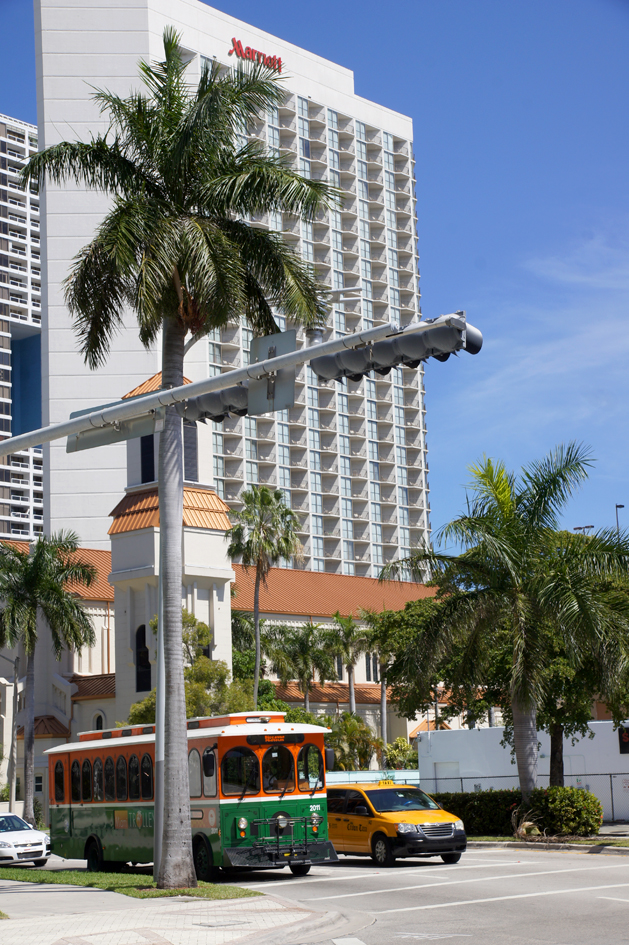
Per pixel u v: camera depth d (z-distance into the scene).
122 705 57.81
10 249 162.38
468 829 33.62
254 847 22.75
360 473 149.00
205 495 60.00
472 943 13.50
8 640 53.56
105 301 22.58
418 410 158.00
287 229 145.50
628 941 13.38
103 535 96.94
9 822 33.34
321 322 23.22
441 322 12.56
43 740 63.06
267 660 68.69
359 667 82.19
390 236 160.12
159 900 18.62
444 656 30.98
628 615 28.83
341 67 157.62
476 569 30.70
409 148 165.25
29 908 17.81
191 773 23.81
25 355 163.25
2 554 53.59
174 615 21.48
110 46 107.44
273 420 139.00
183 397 15.59
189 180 22.62
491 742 44.88
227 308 21.16
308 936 14.91
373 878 22.47
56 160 22.88
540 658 29.12
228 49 134.62
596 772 40.88
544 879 20.97
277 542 57.88
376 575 147.62
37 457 159.50
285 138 149.62
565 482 30.56
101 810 27.14
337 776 52.16
